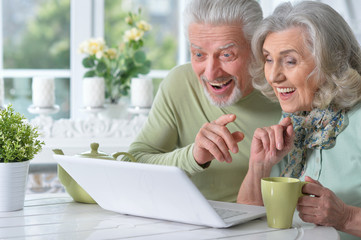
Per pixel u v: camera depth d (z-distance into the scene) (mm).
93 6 3641
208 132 1446
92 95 2951
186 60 3719
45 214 1348
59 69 3645
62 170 1456
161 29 3707
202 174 1773
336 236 1140
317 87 1431
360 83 1424
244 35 1610
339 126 1479
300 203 1227
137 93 2994
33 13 3588
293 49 1386
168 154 1652
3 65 3578
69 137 2785
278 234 1154
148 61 3139
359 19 3359
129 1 3670
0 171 1348
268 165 1499
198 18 1606
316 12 1389
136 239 1120
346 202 1448
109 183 1278
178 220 1246
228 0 1592
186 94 1847
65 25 3625
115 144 2822
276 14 1442
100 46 3018
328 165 1491
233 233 1165
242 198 1553
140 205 1275
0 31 3553
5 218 1302
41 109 2875
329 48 1377
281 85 1444
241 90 1690
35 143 1409
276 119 1783
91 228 1213
